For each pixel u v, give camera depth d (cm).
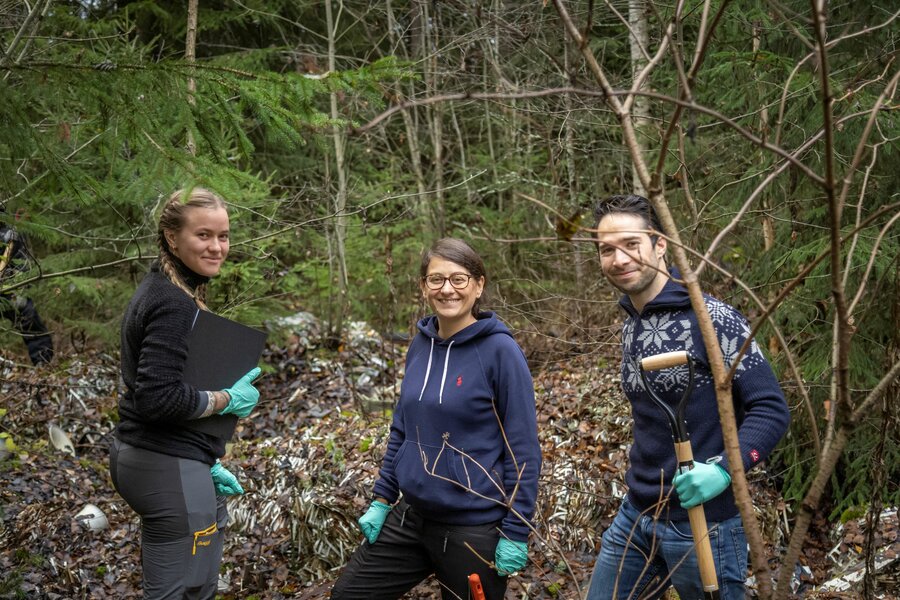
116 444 237
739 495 132
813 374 388
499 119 686
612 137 661
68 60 229
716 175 465
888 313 372
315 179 880
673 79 455
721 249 519
